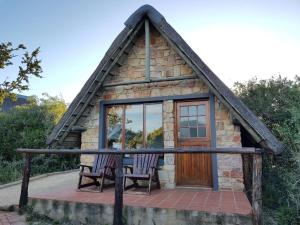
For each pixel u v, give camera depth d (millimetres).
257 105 10469
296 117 7371
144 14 7082
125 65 7809
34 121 13867
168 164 6953
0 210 5875
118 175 4812
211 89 6285
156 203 5102
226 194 5969
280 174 7551
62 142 7719
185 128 7066
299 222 5598
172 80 7172
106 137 7742
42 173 12445
